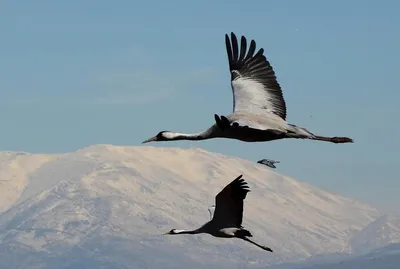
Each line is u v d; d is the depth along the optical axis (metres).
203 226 28.41
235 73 27.45
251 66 27.44
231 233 27.98
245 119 25.81
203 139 26.66
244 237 27.97
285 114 26.66
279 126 25.59
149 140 27.31
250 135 25.55
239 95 26.97
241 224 28.09
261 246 27.72
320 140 25.31
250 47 27.53
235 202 28.17
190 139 26.72
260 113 26.42
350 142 25.09
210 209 28.33
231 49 27.66
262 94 26.97
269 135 25.41
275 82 27.16
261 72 27.31
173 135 27.02
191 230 29.80
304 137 25.44
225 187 28.02
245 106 26.69
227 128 23.84
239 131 25.58
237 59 27.59
